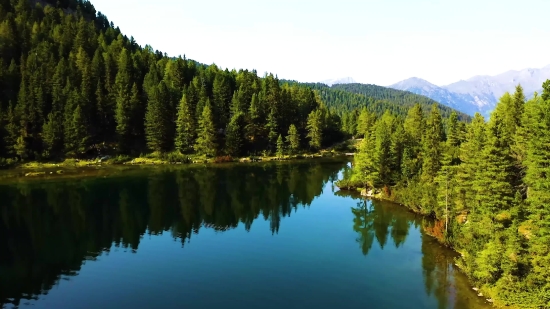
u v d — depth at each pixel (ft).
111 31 596.70
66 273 134.51
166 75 481.05
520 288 106.63
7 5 554.05
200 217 207.00
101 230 182.70
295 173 339.98
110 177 301.43
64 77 404.36
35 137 358.23
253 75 586.86
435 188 199.52
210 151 408.05
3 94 379.76
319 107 583.17
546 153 116.88
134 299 115.03
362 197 253.85
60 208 214.48
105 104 401.08
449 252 153.89
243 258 149.38
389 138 290.35
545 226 110.42
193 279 129.70
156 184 281.33
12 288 122.72
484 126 193.47
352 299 115.03
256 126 452.76
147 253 154.40
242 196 254.06
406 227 188.75
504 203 132.46
